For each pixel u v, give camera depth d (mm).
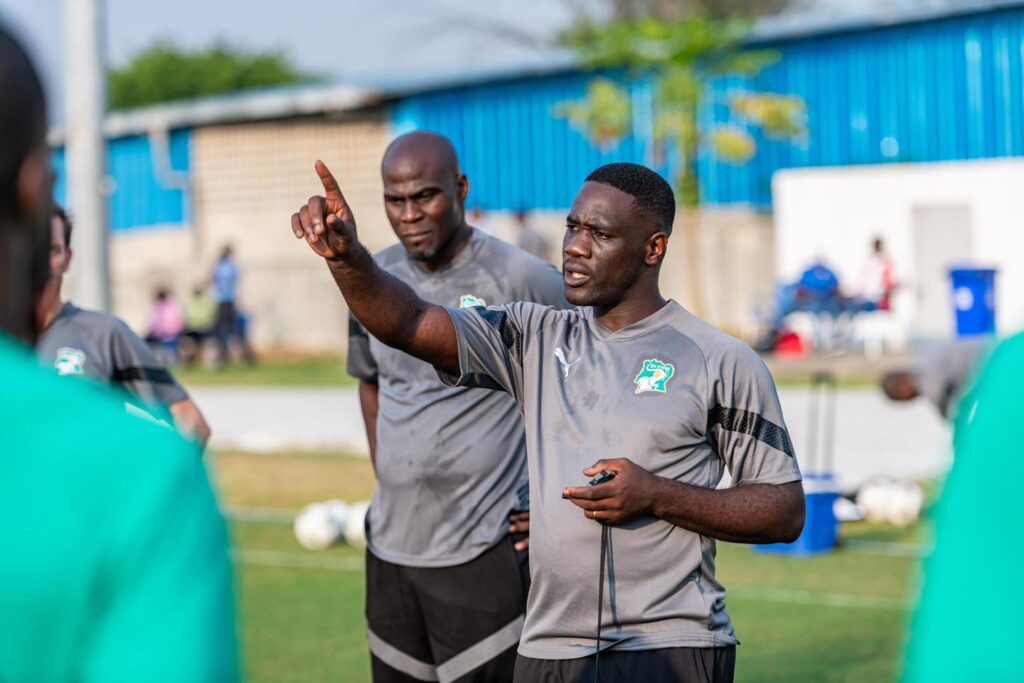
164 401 12242
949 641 4223
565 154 72250
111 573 3738
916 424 37031
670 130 68062
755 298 69438
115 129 78562
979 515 4230
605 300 9062
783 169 71438
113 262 80000
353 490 29031
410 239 12438
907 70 68375
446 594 12312
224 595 3873
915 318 57969
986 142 66875
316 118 74312
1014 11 65938
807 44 70250
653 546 8781
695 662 8766
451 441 12234
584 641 8945
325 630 17828
